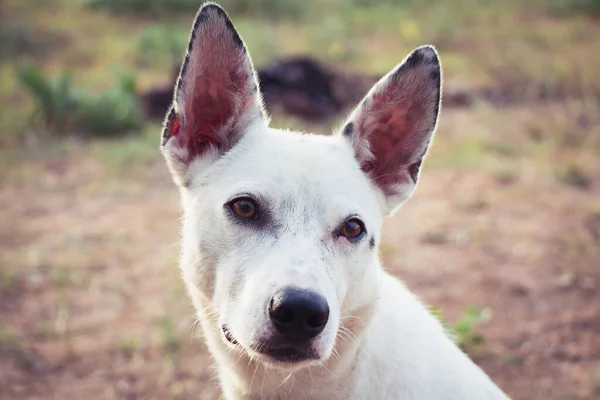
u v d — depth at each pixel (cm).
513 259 118
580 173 154
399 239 127
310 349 54
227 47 62
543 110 202
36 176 158
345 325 59
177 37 262
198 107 63
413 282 112
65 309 106
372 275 61
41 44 267
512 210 138
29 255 122
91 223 136
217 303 60
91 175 159
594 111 198
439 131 186
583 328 99
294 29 296
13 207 143
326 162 61
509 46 264
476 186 150
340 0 341
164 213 140
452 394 60
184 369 93
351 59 246
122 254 123
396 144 65
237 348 58
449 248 123
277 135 63
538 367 92
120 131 188
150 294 111
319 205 59
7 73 232
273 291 54
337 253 59
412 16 317
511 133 184
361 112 63
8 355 96
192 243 61
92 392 90
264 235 58
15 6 314
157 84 221
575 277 112
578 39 273
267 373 60
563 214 135
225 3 323
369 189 63
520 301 106
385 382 60
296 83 196
